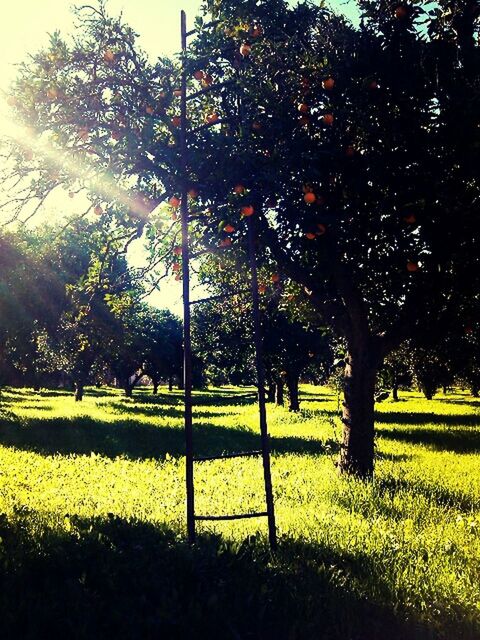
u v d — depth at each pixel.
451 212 10.20
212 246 9.28
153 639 4.86
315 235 10.05
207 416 35.62
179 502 9.77
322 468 13.71
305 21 10.20
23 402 45.34
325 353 29.08
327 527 7.89
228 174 7.81
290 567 6.12
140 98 9.58
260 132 8.71
